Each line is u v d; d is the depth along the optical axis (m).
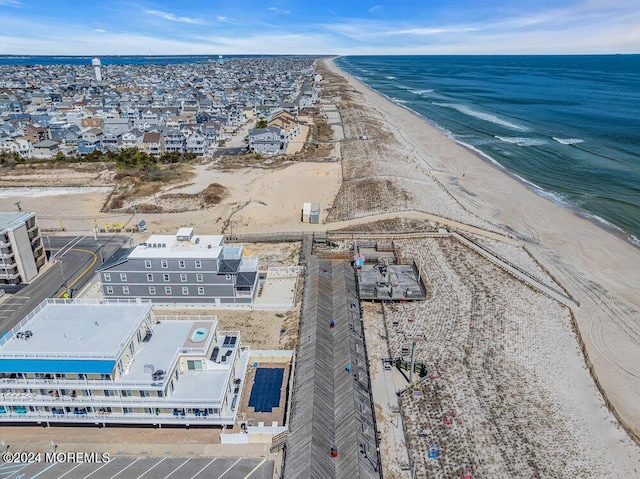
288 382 47.34
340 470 36.31
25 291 65.75
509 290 66.00
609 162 131.75
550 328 57.97
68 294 64.00
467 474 37.50
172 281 60.34
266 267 72.25
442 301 62.84
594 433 42.50
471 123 194.12
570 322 59.47
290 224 89.94
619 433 42.69
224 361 45.59
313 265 70.25
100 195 107.81
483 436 41.50
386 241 80.31
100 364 39.78
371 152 142.00
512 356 52.41
